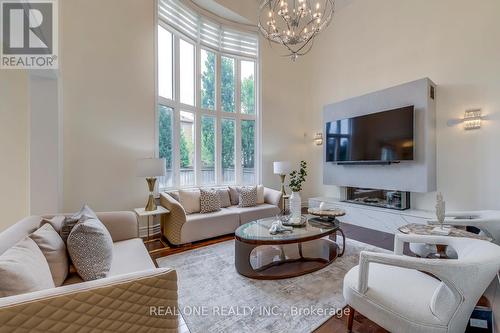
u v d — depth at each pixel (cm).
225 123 513
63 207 299
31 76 254
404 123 368
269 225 285
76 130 307
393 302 132
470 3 343
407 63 411
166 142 421
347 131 453
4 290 95
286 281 228
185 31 440
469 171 344
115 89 339
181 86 444
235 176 525
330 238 335
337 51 524
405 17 412
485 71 331
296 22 271
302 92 595
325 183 511
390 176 399
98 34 324
